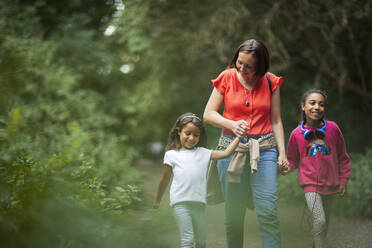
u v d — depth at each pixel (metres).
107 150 9.87
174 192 3.53
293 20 10.95
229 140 3.71
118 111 17.00
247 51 3.44
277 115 3.77
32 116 9.00
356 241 4.86
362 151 11.32
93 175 4.25
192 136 3.61
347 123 12.21
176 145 3.74
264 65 3.50
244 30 11.20
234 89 3.67
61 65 12.16
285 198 7.52
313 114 3.97
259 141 3.60
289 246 4.37
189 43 12.81
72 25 13.91
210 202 3.88
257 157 3.46
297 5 10.48
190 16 12.26
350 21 10.43
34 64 10.19
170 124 19.11
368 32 10.75
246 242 4.75
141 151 26.11
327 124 4.05
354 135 11.48
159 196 3.76
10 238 1.68
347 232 5.36
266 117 3.69
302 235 4.84
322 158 3.93
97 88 17.14
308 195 3.93
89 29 15.45
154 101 16.75
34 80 10.76
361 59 11.70
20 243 1.68
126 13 11.67
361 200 6.28
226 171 3.72
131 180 8.52
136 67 16.91
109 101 16.64
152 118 18.59
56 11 14.49
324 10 10.64
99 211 2.09
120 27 12.23
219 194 3.90
